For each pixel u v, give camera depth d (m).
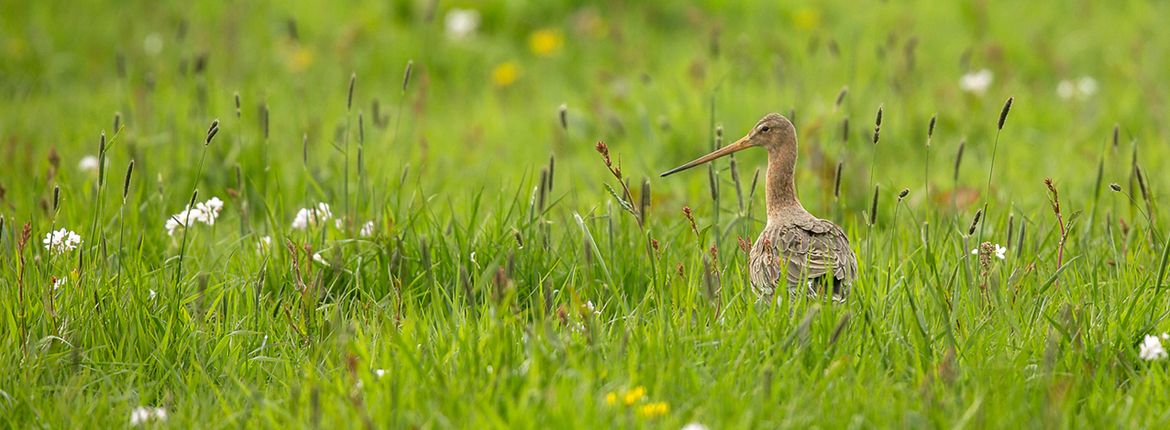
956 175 11.73
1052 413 7.95
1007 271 10.83
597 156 16.80
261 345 10.12
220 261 12.11
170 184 14.38
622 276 11.16
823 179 14.25
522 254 11.39
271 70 20.52
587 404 8.12
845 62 20.38
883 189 14.55
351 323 9.98
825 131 16.59
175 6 22.92
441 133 17.95
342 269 11.26
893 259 11.30
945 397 8.54
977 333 9.64
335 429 8.27
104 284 10.55
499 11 22.86
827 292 10.33
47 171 14.17
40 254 11.14
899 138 16.95
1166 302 10.27
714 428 8.11
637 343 9.38
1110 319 9.87
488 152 17.11
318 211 12.65
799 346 9.30
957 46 21.20
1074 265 11.09
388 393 8.53
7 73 20.80
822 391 8.69
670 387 8.70
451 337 9.58
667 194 14.23
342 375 9.22
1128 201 13.66
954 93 18.36
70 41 21.66
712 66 19.05
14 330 9.96
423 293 10.94
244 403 9.20
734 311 10.20
